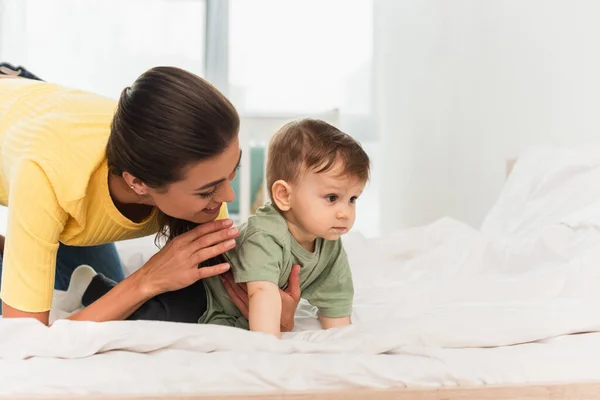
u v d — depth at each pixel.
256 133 2.64
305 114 2.96
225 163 0.91
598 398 0.85
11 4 2.89
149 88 0.89
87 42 2.97
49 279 0.95
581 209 1.50
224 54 3.09
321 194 1.02
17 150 0.99
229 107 0.91
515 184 1.87
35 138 0.96
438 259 1.56
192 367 0.82
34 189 0.92
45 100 1.06
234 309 1.15
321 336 0.99
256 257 1.03
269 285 1.02
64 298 1.23
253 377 0.82
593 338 0.94
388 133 3.12
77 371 0.81
